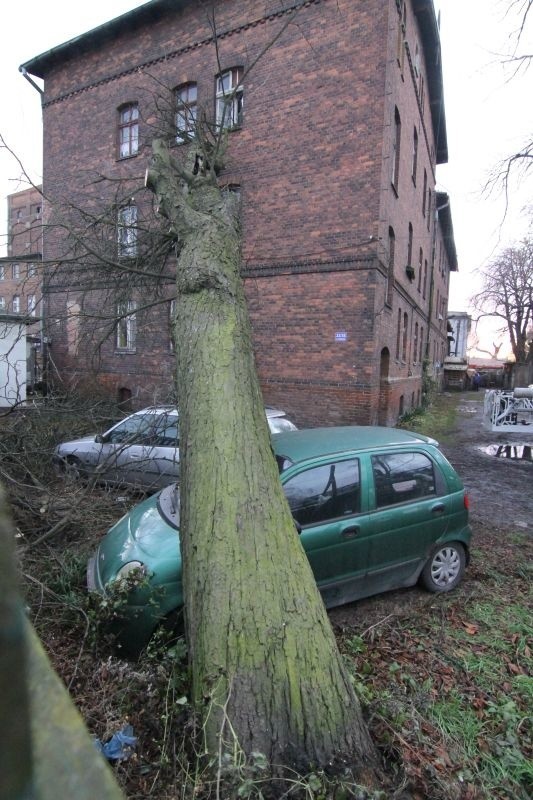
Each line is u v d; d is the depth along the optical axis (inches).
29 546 149.3
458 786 77.5
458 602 146.9
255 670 73.6
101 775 23.7
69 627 123.6
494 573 166.2
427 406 754.8
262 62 428.1
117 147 536.1
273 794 65.1
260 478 95.7
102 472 201.9
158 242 243.4
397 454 150.6
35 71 595.8
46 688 23.3
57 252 420.5
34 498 182.2
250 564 82.8
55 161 589.9
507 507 248.5
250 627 76.8
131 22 496.7
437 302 1014.4
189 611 85.4
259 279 433.7
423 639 126.6
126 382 525.7
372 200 382.3
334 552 132.1
